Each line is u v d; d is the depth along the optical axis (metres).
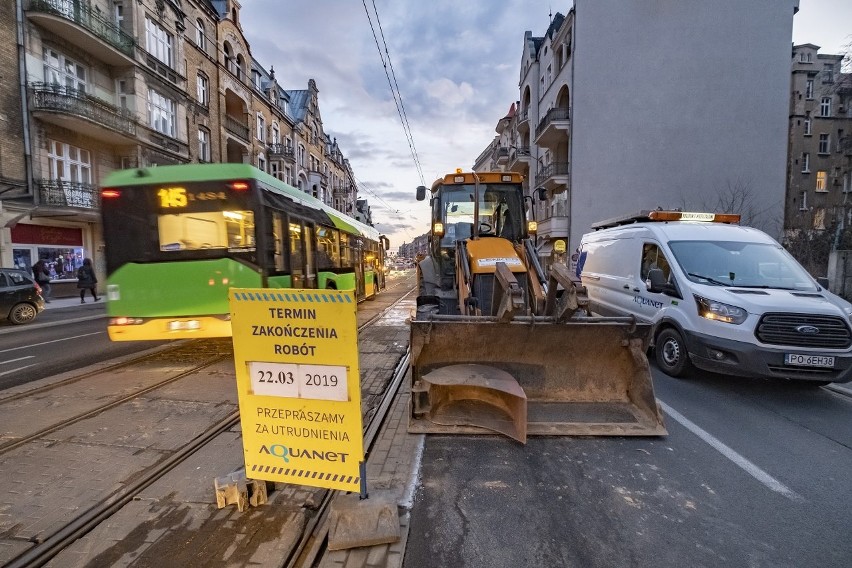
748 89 24.06
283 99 39.22
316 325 2.71
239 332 2.84
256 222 6.55
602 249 8.91
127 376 6.28
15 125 15.91
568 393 4.68
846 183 25.45
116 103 19.97
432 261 7.85
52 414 4.73
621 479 3.43
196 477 3.41
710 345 5.41
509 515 2.95
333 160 54.25
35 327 11.44
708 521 2.90
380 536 2.62
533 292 5.67
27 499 3.11
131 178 6.47
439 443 4.03
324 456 2.79
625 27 24.22
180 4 23.30
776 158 24.08
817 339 4.95
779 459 3.77
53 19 16.23
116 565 2.46
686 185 24.17
